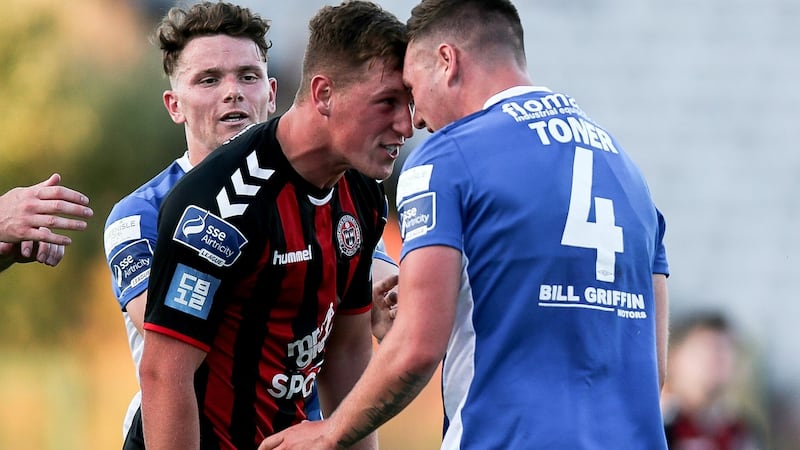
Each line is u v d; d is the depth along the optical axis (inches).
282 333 479.8
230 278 453.4
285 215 463.2
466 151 407.2
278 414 493.0
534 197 403.5
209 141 568.1
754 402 1167.0
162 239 451.5
